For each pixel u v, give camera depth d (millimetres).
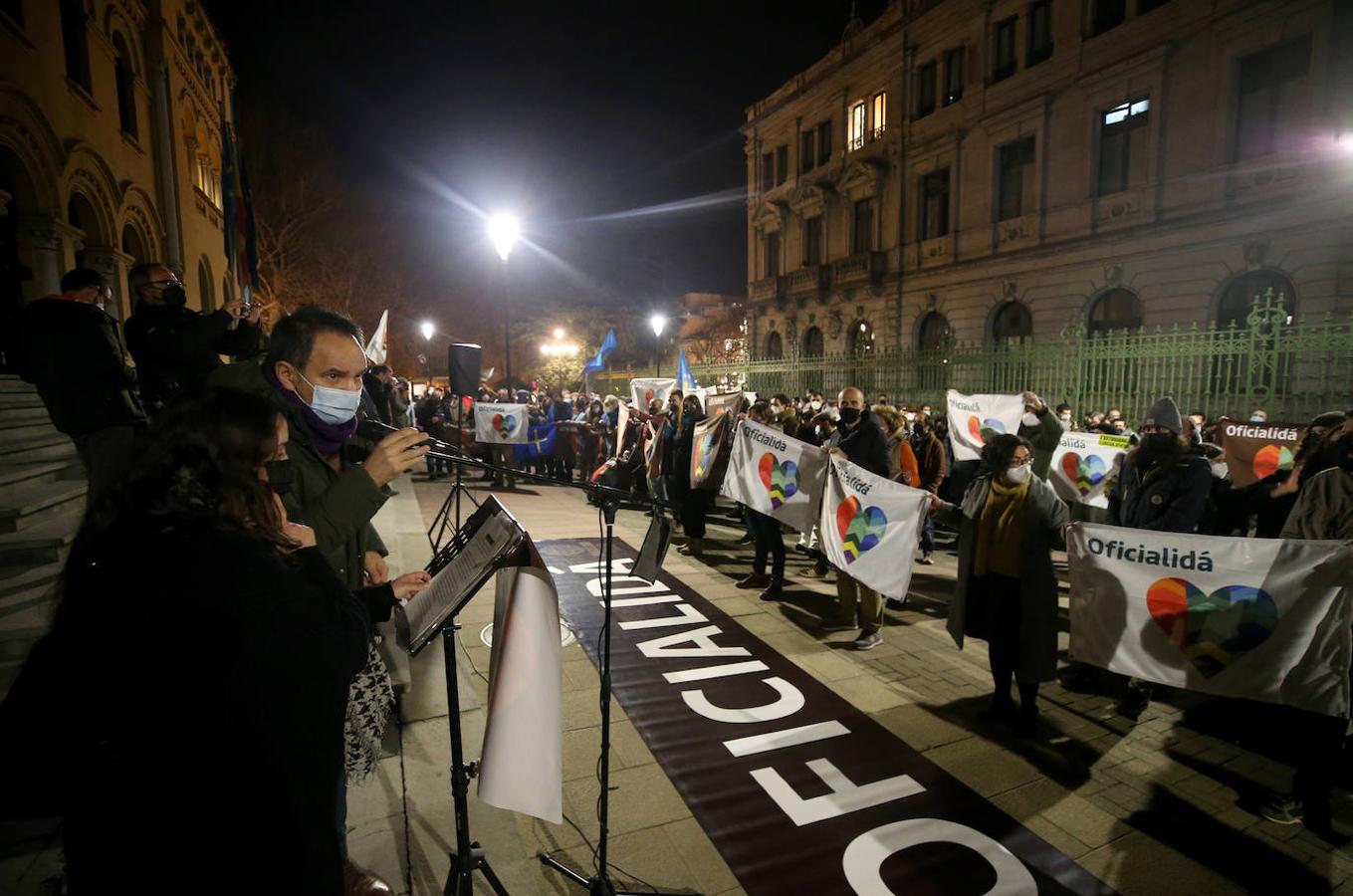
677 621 5930
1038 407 6258
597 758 3773
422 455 1997
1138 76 16344
